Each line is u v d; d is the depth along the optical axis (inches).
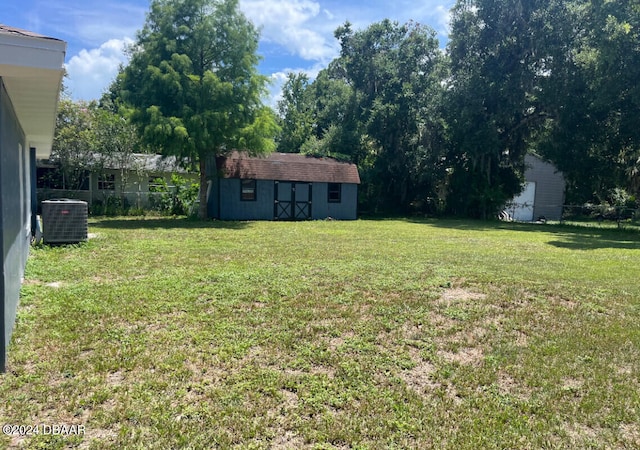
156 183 897.5
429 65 1112.8
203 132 672.4
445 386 137.9
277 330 182.2
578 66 830.5
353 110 1160.2
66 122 787.4
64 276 273.4
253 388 130.8
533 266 353.1
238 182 836.6
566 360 160.7
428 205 1132.5
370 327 190.5
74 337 167.0
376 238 540.7
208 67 738.2
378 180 1106.7
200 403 121.2
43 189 781.3
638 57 674.2
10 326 158.7
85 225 412.5
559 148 866.1
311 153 1104.8
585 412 123.3
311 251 407.5
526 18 890.7
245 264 328.8
